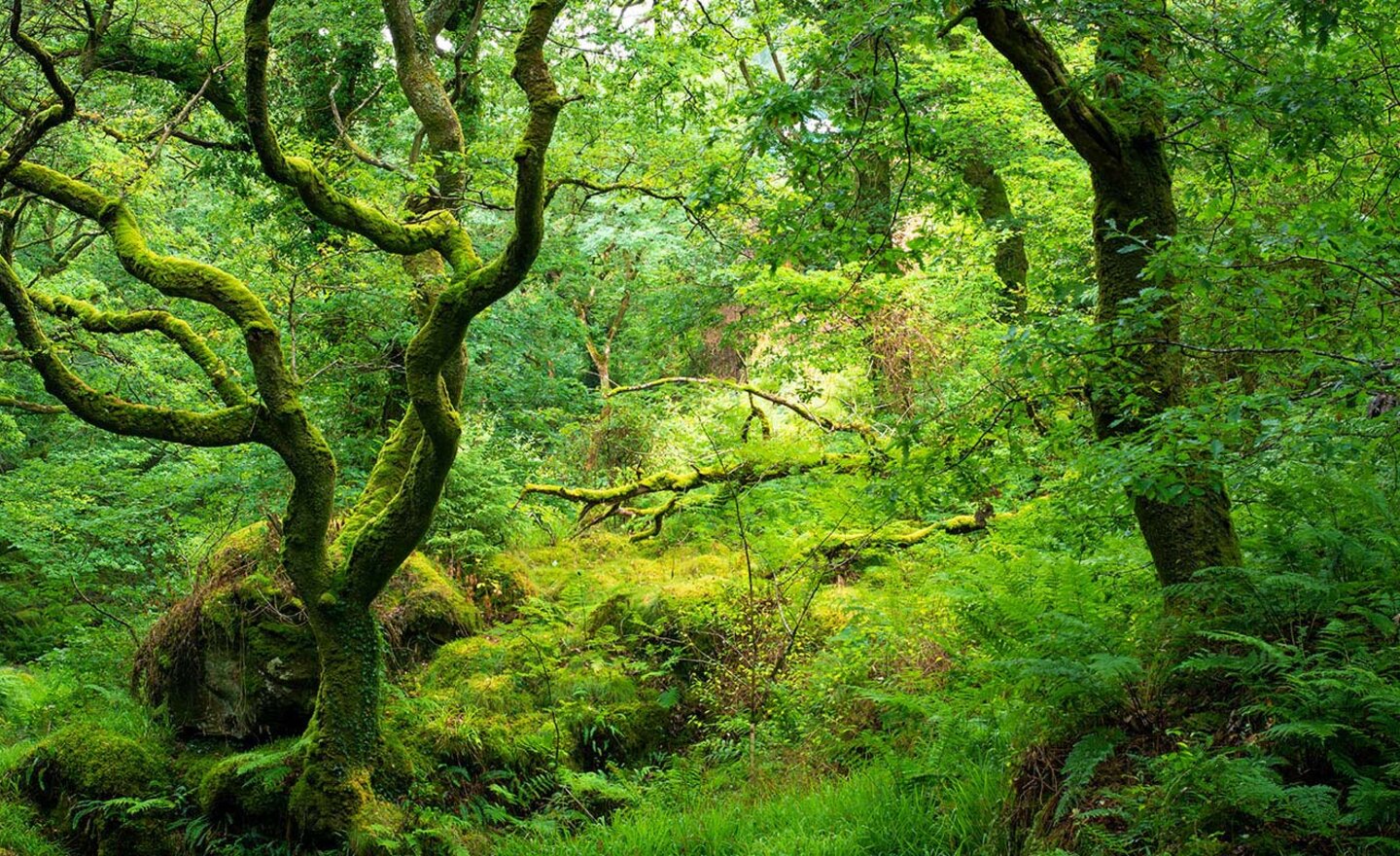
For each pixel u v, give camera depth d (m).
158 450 16.72
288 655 8.30
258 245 10.77
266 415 7.39
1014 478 5.75
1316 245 4.13
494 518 10.90
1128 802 4.23
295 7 10.88
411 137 15.15
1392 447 4.79
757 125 5.23
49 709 10.10
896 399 12.78
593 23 11.41
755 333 13.45
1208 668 4.63
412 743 8.07
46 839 7.86
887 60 5.16
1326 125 4.57
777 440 10.85
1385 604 4.43
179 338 7.61
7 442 16.59
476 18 10.84
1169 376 5.18
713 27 10.90
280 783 7.53
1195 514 5.18
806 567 9.50
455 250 7.71
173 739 8.55
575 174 9.06
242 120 10.73
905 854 5.32
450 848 7.15
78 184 7.72
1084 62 9.51
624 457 14.76
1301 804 3.67
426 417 7.20
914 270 12.34
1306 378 4.32
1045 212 12.28
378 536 7.51
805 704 7.96
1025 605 5.37
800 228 5.47
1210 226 5.92
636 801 7.48
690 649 9.28
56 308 7.79
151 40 10.47
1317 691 4.05
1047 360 4.67
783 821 6.27
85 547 15.21
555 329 16.27
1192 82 5.23
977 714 6.15
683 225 15.45
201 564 9.75
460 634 9.70
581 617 9.72
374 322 11.33
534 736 8.20
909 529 9.59
